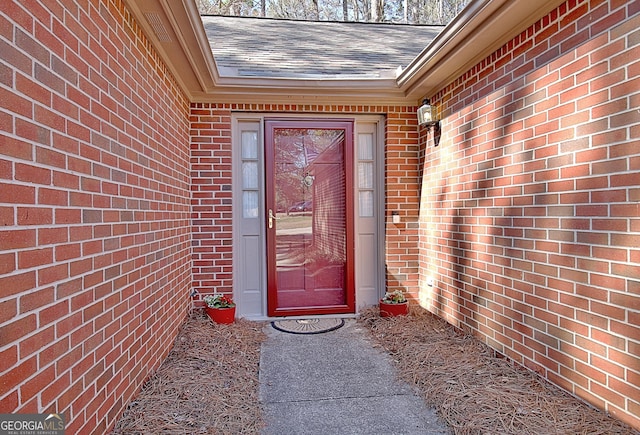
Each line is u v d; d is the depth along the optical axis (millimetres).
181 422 1985
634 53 1729
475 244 3047
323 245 4184
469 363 2656
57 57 1431
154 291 2551
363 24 6512
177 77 3225
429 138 3898
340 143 4176
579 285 2035
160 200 2734
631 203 1746
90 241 1665
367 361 2941
